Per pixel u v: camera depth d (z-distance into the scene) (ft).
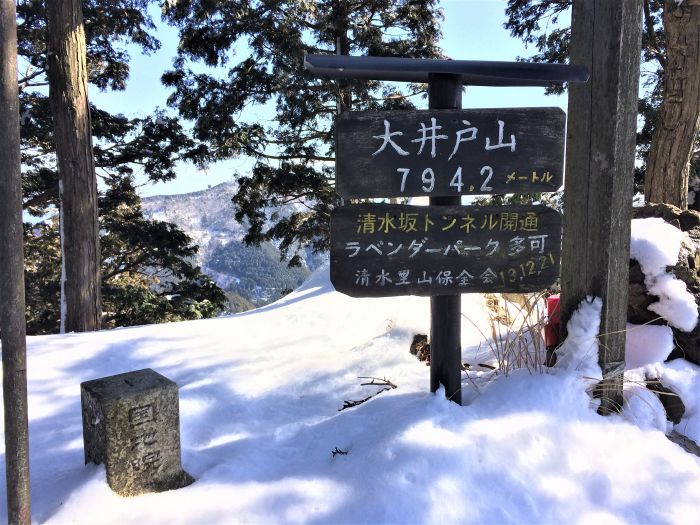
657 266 9.48
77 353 13.19
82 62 22.49
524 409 8.13
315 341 13.87
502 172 8.04
